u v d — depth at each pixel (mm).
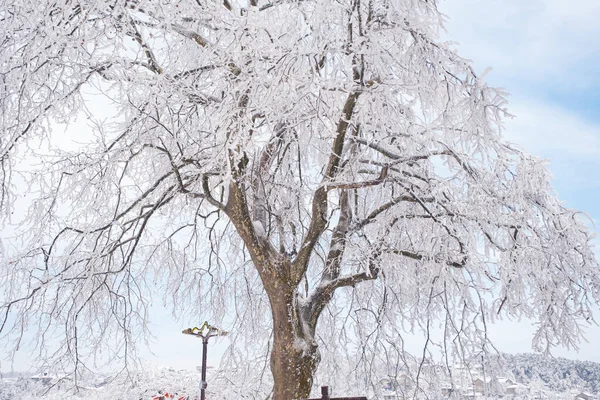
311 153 8727
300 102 6121
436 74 6676
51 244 7367
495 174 7281
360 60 6207
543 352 7211
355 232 7688
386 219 8047
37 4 5434
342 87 5973
